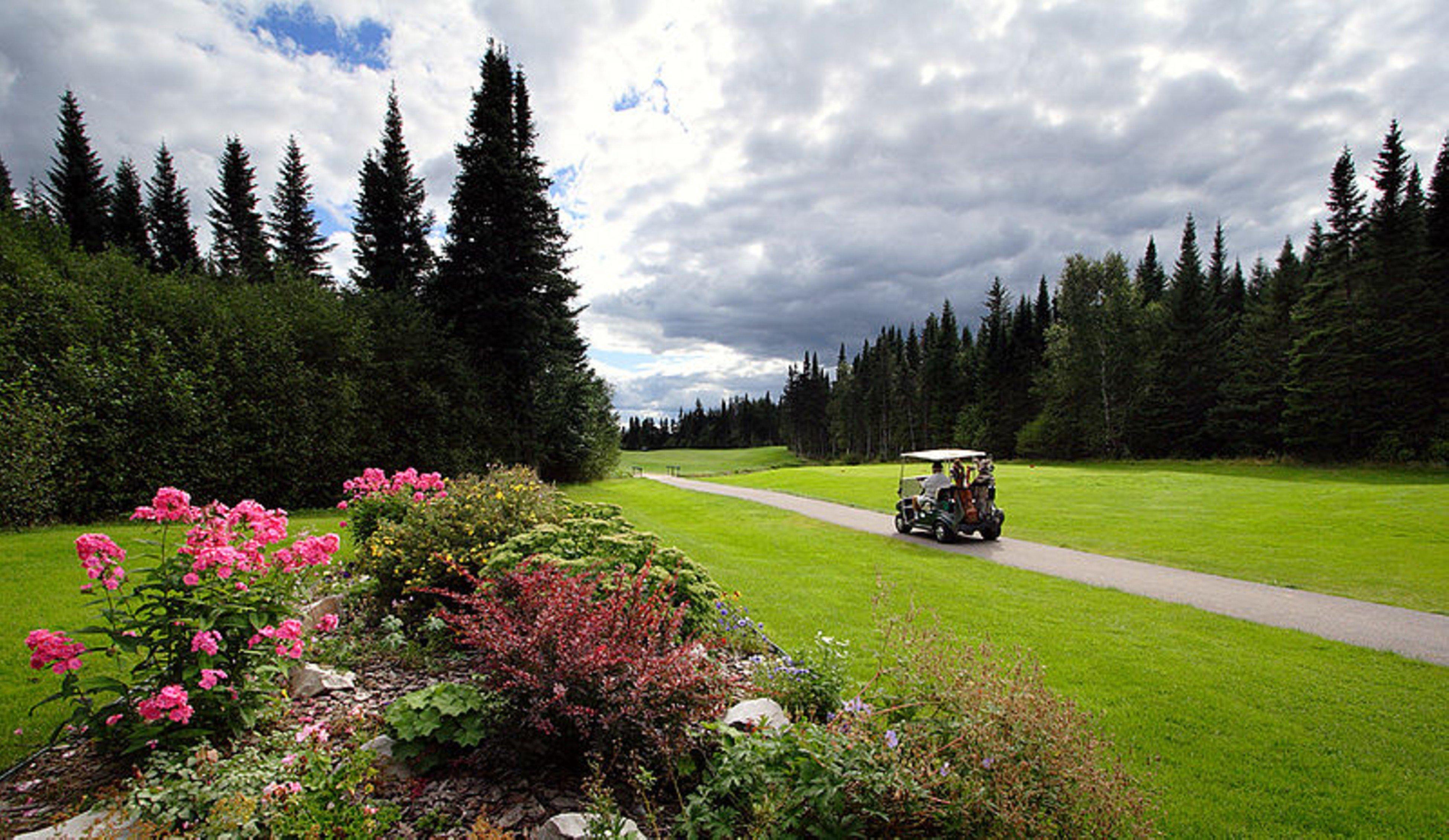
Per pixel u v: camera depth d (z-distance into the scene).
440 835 2.57
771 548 12.70
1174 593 8.80
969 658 3.40
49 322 12.01
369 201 27.16
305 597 4.34
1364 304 30.47
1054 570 10.45
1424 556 11.13
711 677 3.23
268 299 16.86
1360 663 5.93
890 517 18.67
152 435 12.91
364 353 18.12
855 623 6.80
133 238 30.47
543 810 2.79
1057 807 2.38
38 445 10.86
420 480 8.63
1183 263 45.47
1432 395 28.91
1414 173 30.03
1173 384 40.41
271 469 15.30
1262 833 3.21
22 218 15.30
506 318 23.73
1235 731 4.42
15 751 3.24
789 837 2.30
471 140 25.09
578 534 6.26
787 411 98.75
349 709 3.84
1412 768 3.93
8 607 5.60
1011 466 38.62
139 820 2.45
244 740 3.33
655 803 2.90
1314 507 16.48
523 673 3.03
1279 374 36.22
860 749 2.49
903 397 66.94
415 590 5.86
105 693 4.00
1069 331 43.31
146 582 3.37
